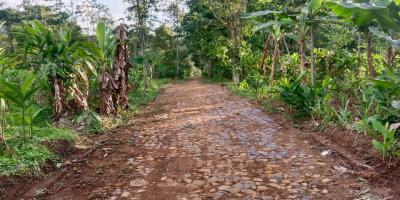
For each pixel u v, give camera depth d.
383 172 4.05
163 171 4.51
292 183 3.94
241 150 5.35
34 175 4.20
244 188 3.84
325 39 19.11
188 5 25.50
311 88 7.39
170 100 13.27
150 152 5.43
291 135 6.18
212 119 8.20
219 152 5.29
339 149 5.11
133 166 4.73
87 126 6.91
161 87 22.27
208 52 26.62
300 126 6.77
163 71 37.31
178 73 37.84
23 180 4.02
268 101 10.16
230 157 5.01
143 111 10.09
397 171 4.02
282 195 3.62
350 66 11.55
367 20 5.60
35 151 4.68
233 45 19.27
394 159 4.29
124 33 9.42
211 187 3.90
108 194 3.78
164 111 10.04
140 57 15.73
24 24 6.86
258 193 3.69
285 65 12.91
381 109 5.48
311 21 8.12
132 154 5.33
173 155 5.22
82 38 14.97
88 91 8.26
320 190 3.72
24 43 6.94
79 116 6.99
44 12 31.94
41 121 6.96
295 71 12.09
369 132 5.19
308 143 5.58
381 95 5.43
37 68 6.71
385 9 4.80
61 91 7.11
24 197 3.70
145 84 17.28
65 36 7.02
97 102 8.96
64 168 4.63
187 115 9.05
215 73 29.22
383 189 3.63
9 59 6.26
